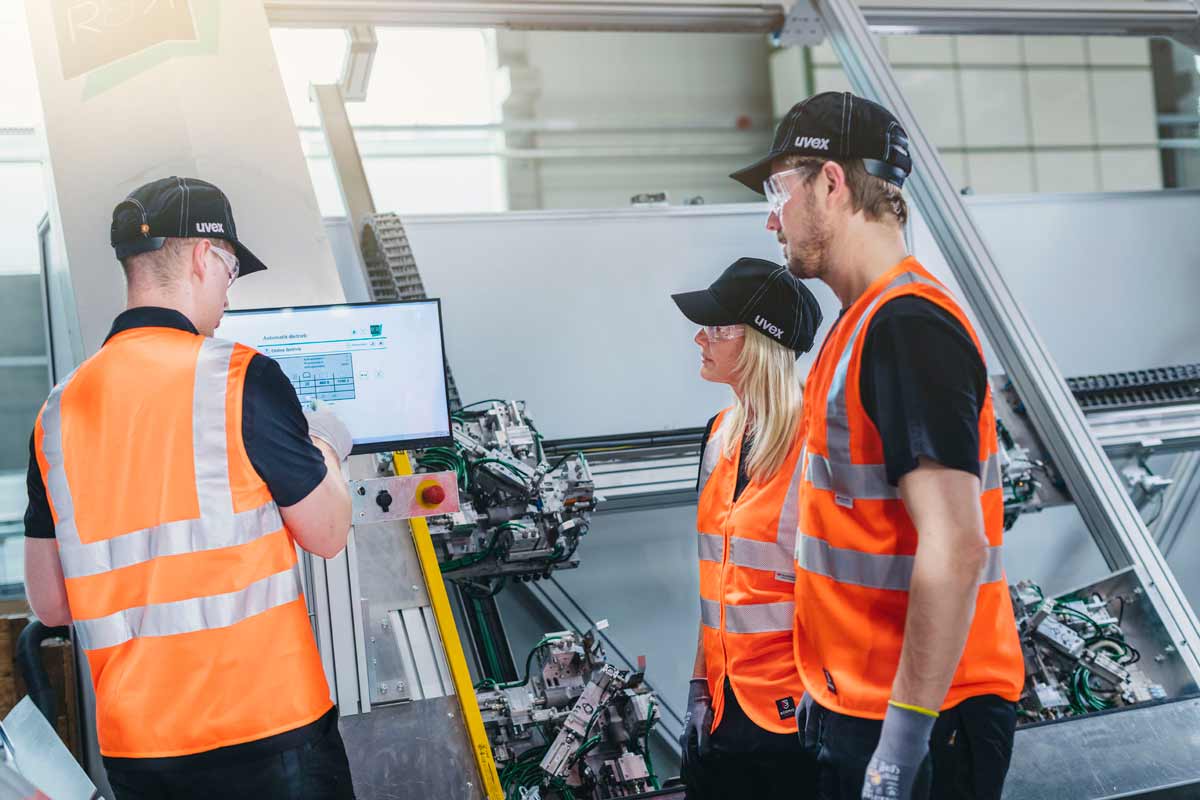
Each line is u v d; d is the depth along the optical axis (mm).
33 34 2809
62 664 2607
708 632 1914
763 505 1801
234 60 2881
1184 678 2914
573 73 8422
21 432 3938
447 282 4082
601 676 2725
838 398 1296
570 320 4199
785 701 1732
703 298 1906
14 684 2582
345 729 2203
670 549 4172
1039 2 4230
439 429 2348
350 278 4035
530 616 3932
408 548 2477
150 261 1495
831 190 1361
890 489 1272
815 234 1378
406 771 2195
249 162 2756
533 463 3289
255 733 1384
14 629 2615
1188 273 4953
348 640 2281
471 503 3145
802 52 8734
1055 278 4758
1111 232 4883
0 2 4121
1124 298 4836
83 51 2797
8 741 1615
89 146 2678
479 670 3492
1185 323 4906
